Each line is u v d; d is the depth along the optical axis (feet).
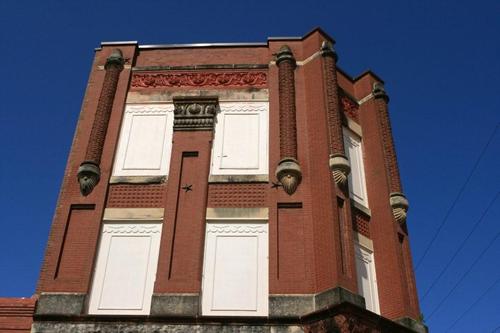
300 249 50.78
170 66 64.95
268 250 51.06
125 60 65.26
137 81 64.03
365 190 60.85
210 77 63.93
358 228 56.80
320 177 54.08
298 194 53.88
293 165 54.70
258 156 57.67
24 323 47.85
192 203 53.67
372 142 63.52
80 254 51.34
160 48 66.80
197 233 51.80
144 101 62.34
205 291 49.29
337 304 43.93
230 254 51.39
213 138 58.95
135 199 55.01
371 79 68.39
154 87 63.46
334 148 55.72
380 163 61.26
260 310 48.21
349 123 64.18
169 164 57.31
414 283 56.08
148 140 59.41
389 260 55.47
